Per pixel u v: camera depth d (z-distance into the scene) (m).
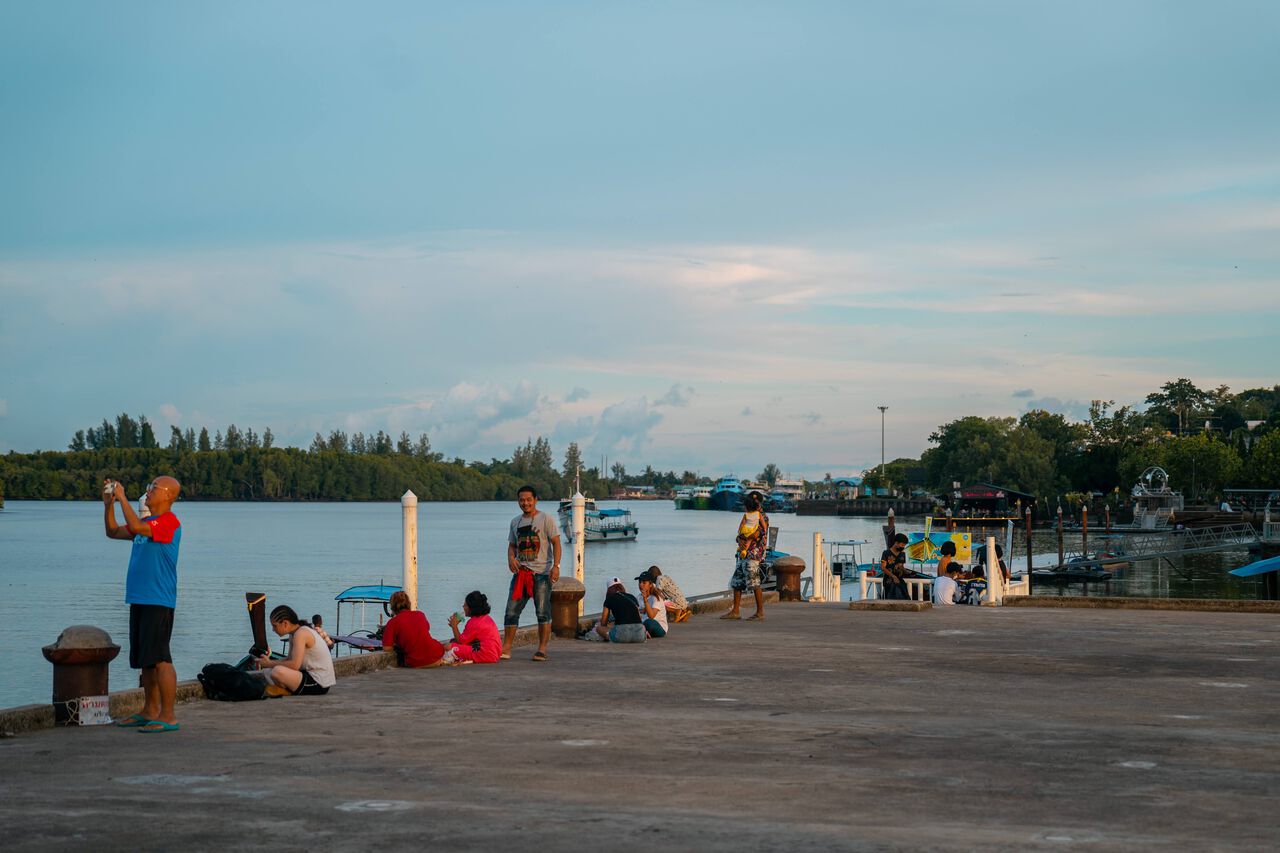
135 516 9.77
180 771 8.11
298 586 75.00
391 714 10.82
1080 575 81.56
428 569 93.69
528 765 8.32
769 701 11.67
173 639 49.09
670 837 6.25
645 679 13.41
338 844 6.10
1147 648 16.59
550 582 15.30
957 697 11.95
